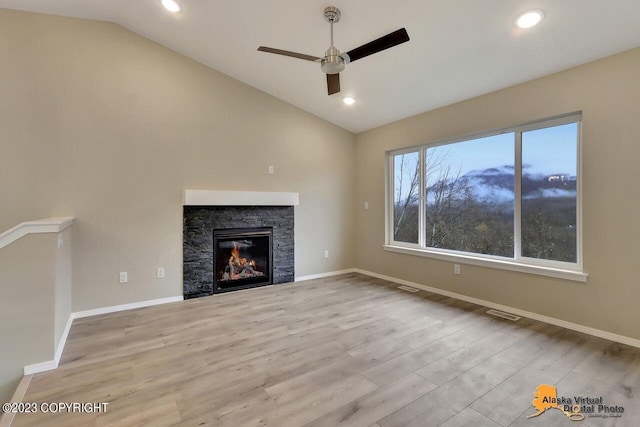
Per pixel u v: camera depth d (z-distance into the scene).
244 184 4.26
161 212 3.69
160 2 2.93
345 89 3.95
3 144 2.94
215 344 2.61
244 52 3.58
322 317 3.22
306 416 1.72
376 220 5.04
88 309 3.29
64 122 3.17
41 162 3.08
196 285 3.91
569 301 2.92
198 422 1.68
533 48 2.66
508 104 3.31
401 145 4.57
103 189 3.36
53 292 2.30
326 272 5.12
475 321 3.10
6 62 2.95
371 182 5.11
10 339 2.18
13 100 2.97
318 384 2.03
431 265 4.19
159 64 3.65
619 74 2.58
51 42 3.12
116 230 3.43
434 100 3.84
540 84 3.06
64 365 2.29
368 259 5.20
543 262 3.18
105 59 3.35
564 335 2.76
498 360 2.33
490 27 2.50
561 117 3.02
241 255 4.39
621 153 2.58
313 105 4.61
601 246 2.71
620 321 2.61
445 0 2.33
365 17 2.67
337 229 5.23
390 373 2.16
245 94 4.25
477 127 3.60
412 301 3.75
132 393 1.94
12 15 2.98
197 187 3.91
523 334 2.79
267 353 2.45
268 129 4.46
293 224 4.73
